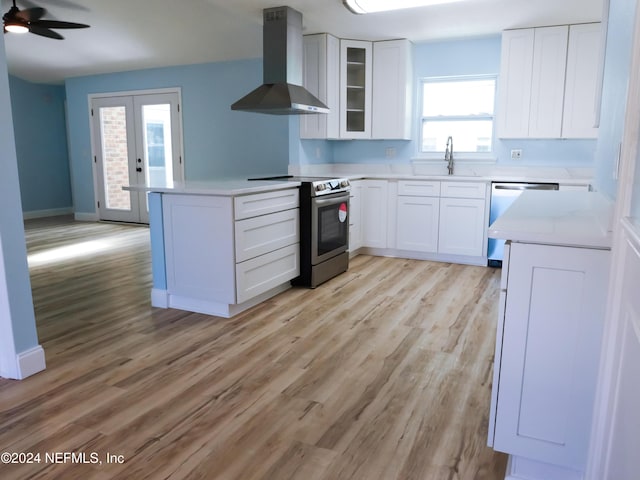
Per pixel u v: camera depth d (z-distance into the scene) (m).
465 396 2.20
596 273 1.38
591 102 4.35
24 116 7.73
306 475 1.67
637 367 0.86
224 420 2.01
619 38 1.94
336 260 4.28
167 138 6.71
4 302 2.30
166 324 3.12
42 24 4.22
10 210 2.28
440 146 5.40
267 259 3.46
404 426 1.96
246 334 2.95
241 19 4.88
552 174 4.84
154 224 3.37
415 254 5.01
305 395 2.21
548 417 1.52
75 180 7.68
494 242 4.54
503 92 4.64
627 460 0.89
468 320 3.17
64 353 2.67
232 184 3.40
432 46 5.17
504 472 1.68
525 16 4.13
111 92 7.07
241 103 4.01
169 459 1.75
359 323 3.13
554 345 1.47
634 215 1.08
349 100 5.28
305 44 4.88
